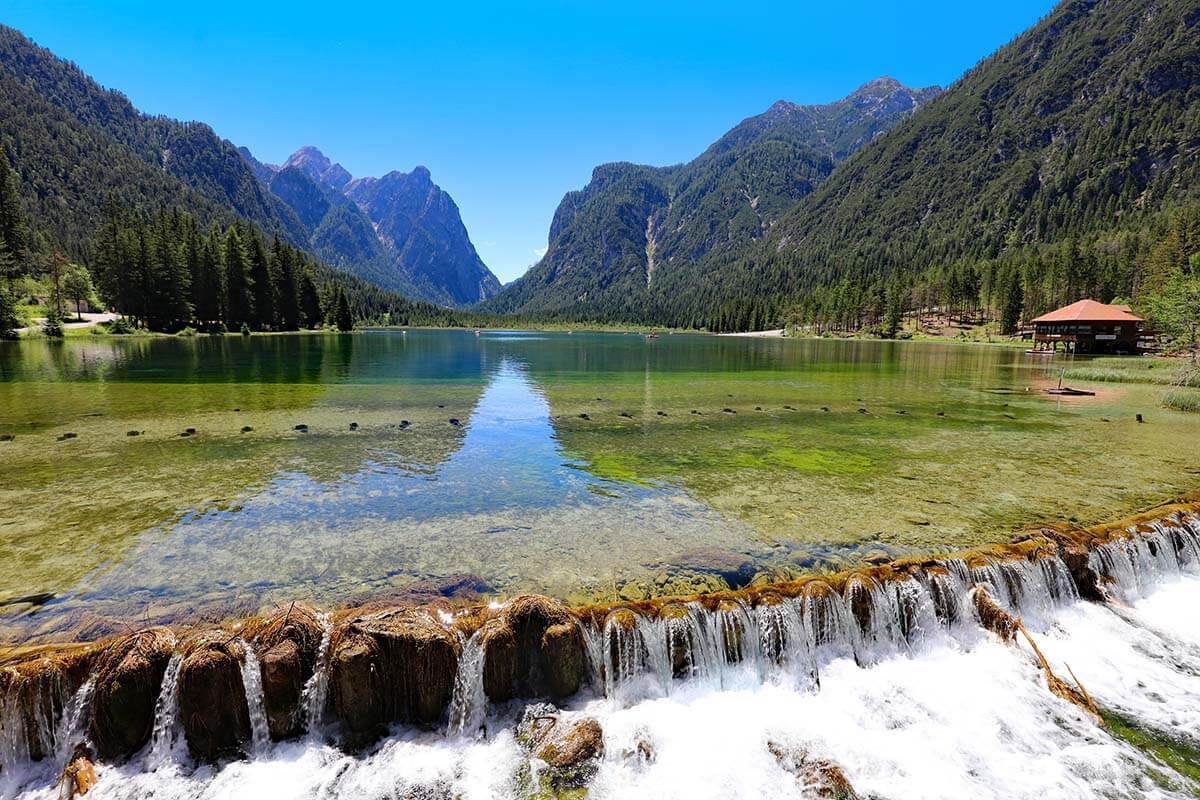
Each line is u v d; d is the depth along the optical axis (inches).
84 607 309.0
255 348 2486.5
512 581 350.3
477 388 1280.8
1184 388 1159.6
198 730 252.2
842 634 330.0
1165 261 3002.0
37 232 5196.9
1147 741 269.0
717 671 308.8
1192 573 436.1
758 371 1807.3
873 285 5275.6
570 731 261.0
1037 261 4458.7
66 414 837.8
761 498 512.4
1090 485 557.0
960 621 351.9
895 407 1038.4
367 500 494.3
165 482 529.0
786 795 238.4
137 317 3270.2
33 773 247.8
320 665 272.7
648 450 692.7
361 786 238.2
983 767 253.6
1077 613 377.1
